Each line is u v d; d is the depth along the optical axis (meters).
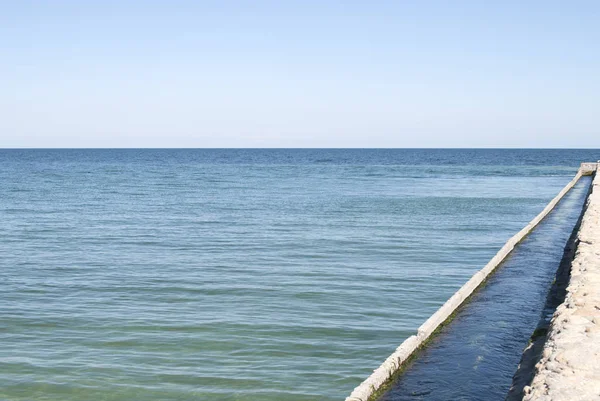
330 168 101.69
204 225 28.33
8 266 18.58
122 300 14.45
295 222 29.28
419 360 7.30
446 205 37.84
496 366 7.10
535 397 4.80
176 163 126.31
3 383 9.64
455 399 6.25
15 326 12.42
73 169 93.69
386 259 19.62
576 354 5.55
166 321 12.72
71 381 9.72
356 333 11.97
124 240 23.78
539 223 21.39
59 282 16.38
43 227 27.73
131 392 9.32
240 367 10.24
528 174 80.88
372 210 34.78
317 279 16.59
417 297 14.74
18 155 197.12
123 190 50.78
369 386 6.24
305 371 10.08
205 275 17.14
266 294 14.93
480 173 83.62
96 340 11.57
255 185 57.81
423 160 149.38
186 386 9.52
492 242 23.31
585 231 12.86
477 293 10.60
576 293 7.64
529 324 8.71
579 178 50.50
